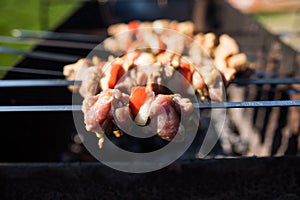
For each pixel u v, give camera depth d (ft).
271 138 3.38
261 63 4.09
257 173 2.54
